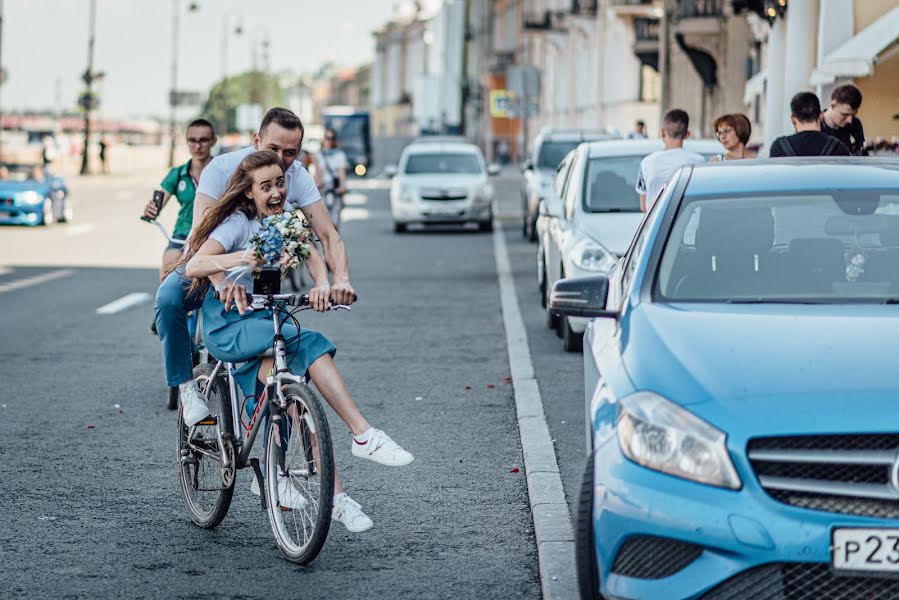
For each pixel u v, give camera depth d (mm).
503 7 105500
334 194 23812
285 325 7043
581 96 74938
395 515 7930
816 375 5340
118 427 10438
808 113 11758
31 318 17016
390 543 7344
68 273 22797
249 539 7426
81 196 52344
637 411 5375
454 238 32875
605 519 5316
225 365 7441
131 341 15023
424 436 10133
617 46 64438
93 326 16250
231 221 7055
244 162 7020
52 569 6812
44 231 33188
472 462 9281
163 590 6484
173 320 7645
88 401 11500
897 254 6641
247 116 106750
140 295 19500
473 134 115938
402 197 34562
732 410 5207
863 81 22984
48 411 11062
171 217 39406
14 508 8023
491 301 19266
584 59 74125
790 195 7043
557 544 6992
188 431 7730
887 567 5012
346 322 16875
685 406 5289
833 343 5594
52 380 12531
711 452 5152
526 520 7809
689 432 5207
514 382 12188
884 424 5070
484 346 14805
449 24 110250
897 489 5012
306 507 6789
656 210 7078
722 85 46531
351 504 6789
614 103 65125
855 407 5141
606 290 6559
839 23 23656
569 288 6590
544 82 89375
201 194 7383
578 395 11656
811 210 6910
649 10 56156
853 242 6699
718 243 6727
